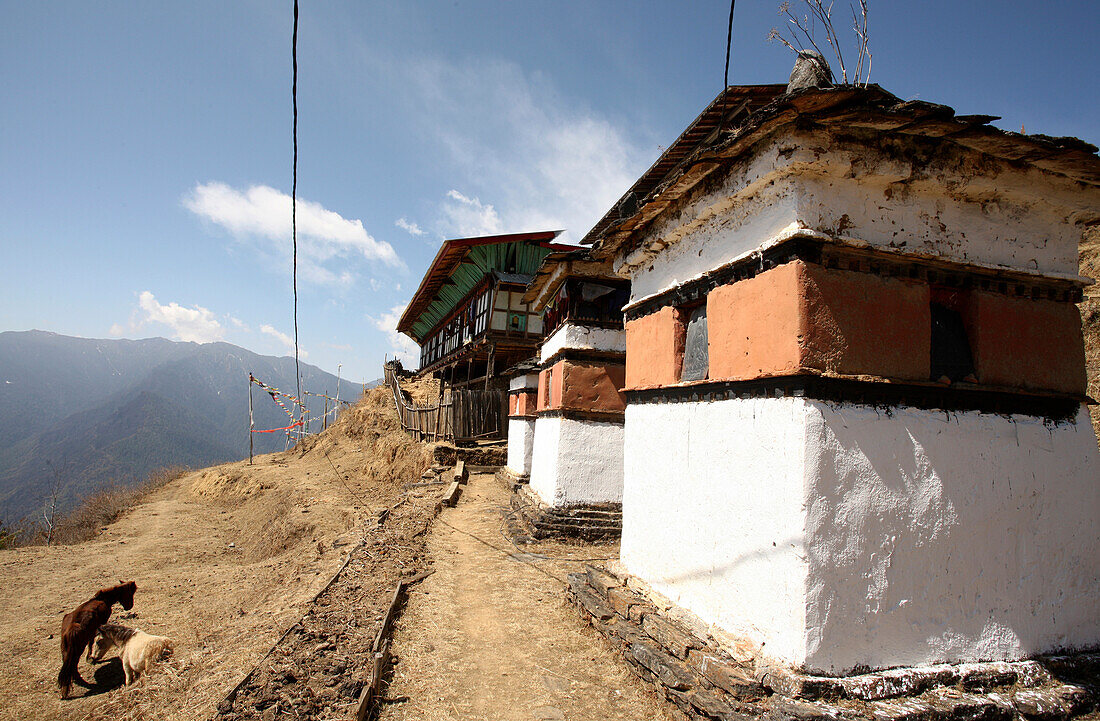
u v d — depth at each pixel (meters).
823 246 4.54
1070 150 4.68
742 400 5.14
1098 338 11.88
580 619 7.47
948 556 4.68
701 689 4.76
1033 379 5.24
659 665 5.29
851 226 4.71
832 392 4.45
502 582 9.27
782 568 4.38
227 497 27.84
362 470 27.83
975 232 5.21
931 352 5.00
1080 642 5.12
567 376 12.11
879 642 4.38
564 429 12.01
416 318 42.81
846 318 4.56
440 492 17.78
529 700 5.57
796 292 4.44
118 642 7.80
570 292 12.28
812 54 5.44
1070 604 5.12
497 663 6.39
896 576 4.48
